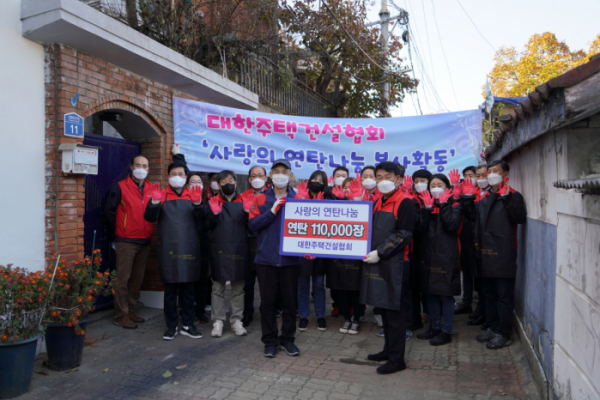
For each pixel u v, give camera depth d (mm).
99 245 5340
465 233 5586
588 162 2816
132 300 5246
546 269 3359
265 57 9492
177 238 4637
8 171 3887
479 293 5242
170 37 6094
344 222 3982
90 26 4062
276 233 4203
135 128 5703
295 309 4340
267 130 6273
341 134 6375
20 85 3990
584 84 2393
